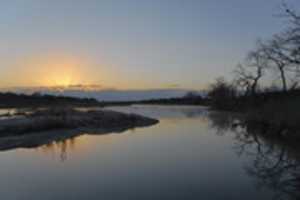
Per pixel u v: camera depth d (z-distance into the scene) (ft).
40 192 37.35
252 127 118.83
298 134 80.53
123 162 54.03
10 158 57.21
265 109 122.01
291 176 45.39
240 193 37.55
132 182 41.78
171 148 69.97
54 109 159.74
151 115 212.23
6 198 35.32
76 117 125.59
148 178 43.70
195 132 105.81
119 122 133.39
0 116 133.90
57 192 37.40
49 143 76.07
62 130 100.07
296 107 98.07
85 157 58.34
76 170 48.16
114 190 38.14
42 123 97.81
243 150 67.92
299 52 94.63
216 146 73.51
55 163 53.11
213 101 303.27
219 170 48.70
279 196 36.42
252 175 45.83
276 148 70.79
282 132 89.92
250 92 196.85
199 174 46.21
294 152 65.31
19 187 39.34
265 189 38.99
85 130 105.81
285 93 142.82
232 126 128.57
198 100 508.12
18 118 114.52
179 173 46.57
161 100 614.34
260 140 84.43
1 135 81.61
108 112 166.20
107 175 45.11
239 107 235.20
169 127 125.18
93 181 41.96
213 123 145.18
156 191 37.78
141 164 52.54
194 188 39.29
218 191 38.01
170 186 39.78
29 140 78.69
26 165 51.49
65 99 392.47
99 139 85.56
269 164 53.42
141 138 88.17
